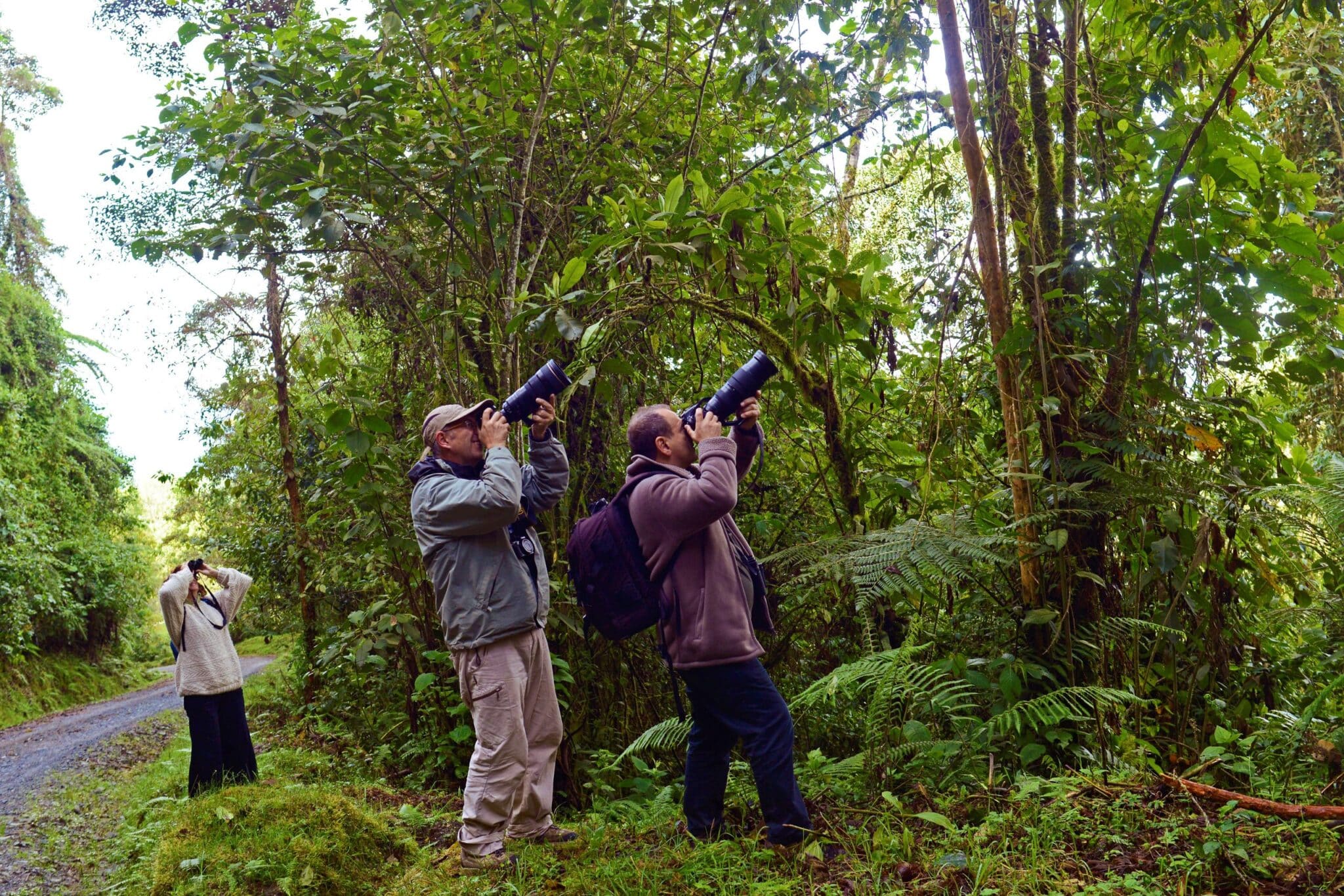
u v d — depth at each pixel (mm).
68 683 16484
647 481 2881
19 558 14992
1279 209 3656
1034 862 2320
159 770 6906
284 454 9125
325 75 4480
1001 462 4176
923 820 2838
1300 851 2227
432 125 4684
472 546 3107
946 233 4188
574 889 2740
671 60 5074
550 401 3303
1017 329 3447
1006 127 3713
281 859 3172
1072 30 3760
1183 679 3615
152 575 21500
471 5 4414
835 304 3889
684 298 3906
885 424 4758
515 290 4410
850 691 3555
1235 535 3562
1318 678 3779
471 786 3090
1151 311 3596
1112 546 3578
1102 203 3570
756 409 3039
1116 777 2814
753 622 3025
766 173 5320
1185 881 2143
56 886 4273
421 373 5465
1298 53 5473
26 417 17797
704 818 3002
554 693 3326
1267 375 3846
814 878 2520
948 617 3969
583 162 4961
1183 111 3561
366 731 6578
